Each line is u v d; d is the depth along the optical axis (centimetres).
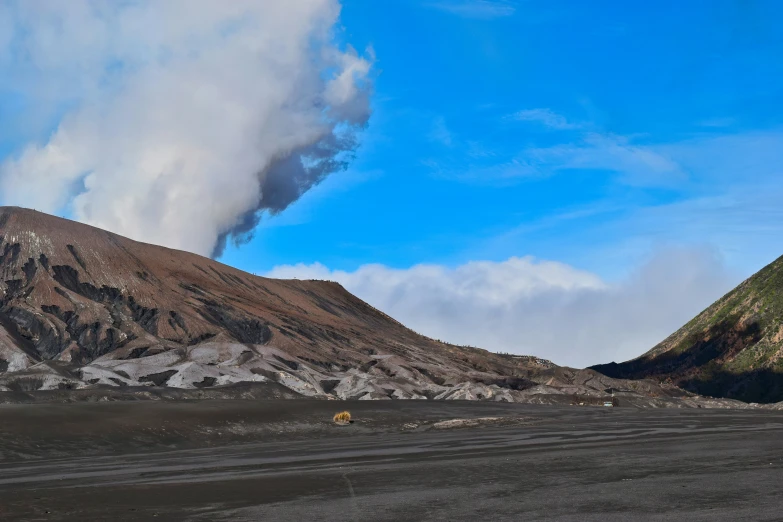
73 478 4850
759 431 8856
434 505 3644
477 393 19550
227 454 6575
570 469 5025
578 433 8806
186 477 4806
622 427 9969
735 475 4553
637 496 3788
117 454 6794
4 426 7219
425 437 8519
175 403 9650
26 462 6094
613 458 5716
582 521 3186
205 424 8519
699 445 6844
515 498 3816
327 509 3566
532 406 15762
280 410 10006
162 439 7669
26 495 4062
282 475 4872
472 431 9556
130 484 4481
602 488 4103
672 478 4462
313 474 4912
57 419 7788
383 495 3981
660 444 7006
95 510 3581
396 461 5703
